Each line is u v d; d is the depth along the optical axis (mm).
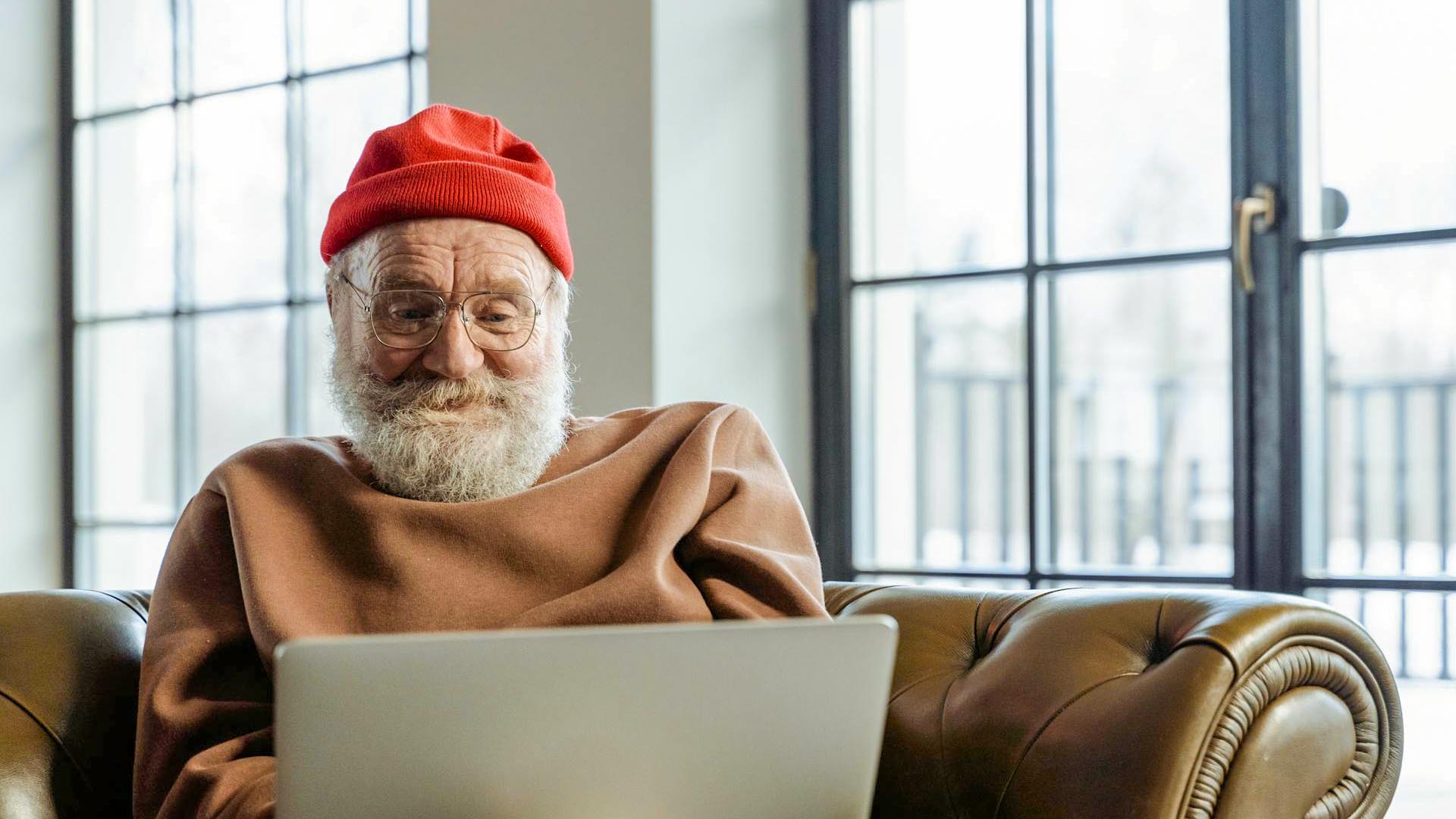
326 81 2842
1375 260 1888
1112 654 1184
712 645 815
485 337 1390
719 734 837
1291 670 1115
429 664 782
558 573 1353
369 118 2770
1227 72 2002
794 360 2348
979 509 2229
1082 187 2129
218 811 1128
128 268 3225
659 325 2117
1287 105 1937
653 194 2113
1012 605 1339
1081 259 2123
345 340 1447
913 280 2273
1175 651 1129
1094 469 2119
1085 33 2125
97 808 1364
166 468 3158
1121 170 2096
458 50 2342
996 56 2209
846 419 2338
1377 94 1891
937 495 2270
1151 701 1094
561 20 2221
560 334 1498
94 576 3291
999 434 2207
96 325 3279
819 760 867
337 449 1490
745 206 2264
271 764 1181
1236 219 1959
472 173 1393
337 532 1369
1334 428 1921
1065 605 1274
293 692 774
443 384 1381
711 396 2201
